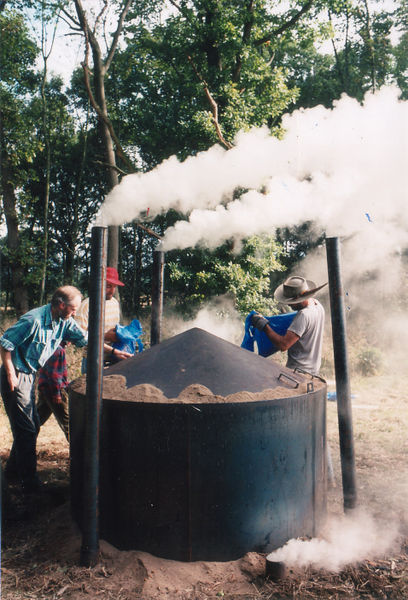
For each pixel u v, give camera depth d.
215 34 14.64
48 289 23.42
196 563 2.88
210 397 2.95
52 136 20.23
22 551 3.19
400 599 2.64
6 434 5.99
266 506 2.97
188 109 15.62
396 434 5.93
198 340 3.42
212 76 14.72
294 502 3.08
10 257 16.11
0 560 3.05
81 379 3.62
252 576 2.82
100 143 22.38
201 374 3.14
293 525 3.08
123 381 3.20
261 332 4.34
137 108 19.44
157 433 2.88
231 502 2.89
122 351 4.28
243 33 15.66
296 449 3.08
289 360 4.15
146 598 2.64
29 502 3.88
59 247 24.00
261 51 16.94
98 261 2.93
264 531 2.97
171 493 2.88
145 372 3.23
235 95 13.28
